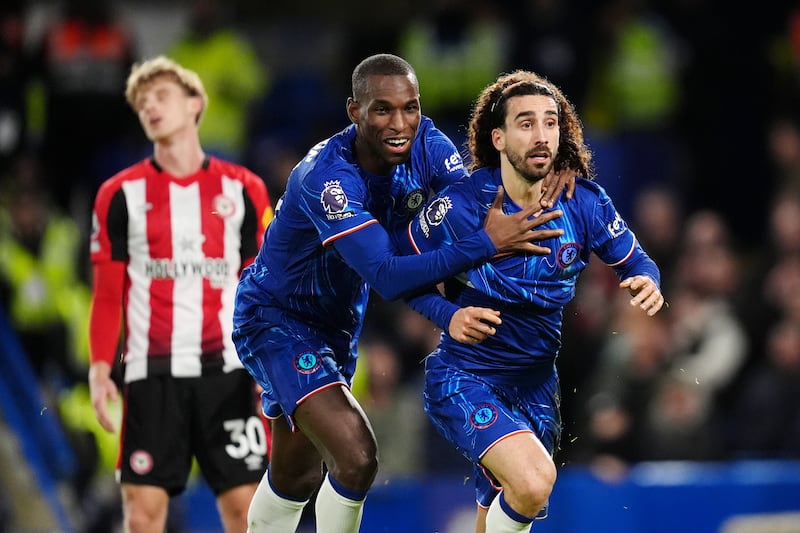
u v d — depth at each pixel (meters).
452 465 33.66
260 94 46.38
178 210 21.75
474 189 17.72
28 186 35.94
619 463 31.80
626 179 45.16
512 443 17.09
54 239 35.44
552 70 43.56
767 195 46.78
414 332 36.97
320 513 17.91
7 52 40.66
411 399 34.12
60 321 34.25
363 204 17.62
